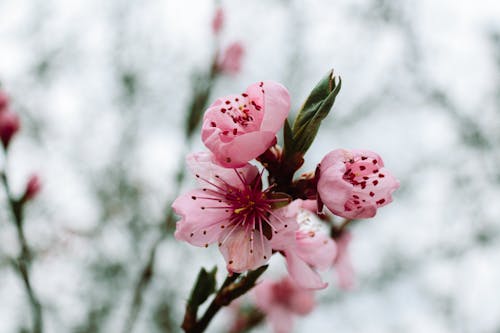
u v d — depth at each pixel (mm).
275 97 268
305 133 273
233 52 523
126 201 701
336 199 268
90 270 666
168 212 431
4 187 396
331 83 277
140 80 743
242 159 267
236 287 281
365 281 765
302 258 297
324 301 727
